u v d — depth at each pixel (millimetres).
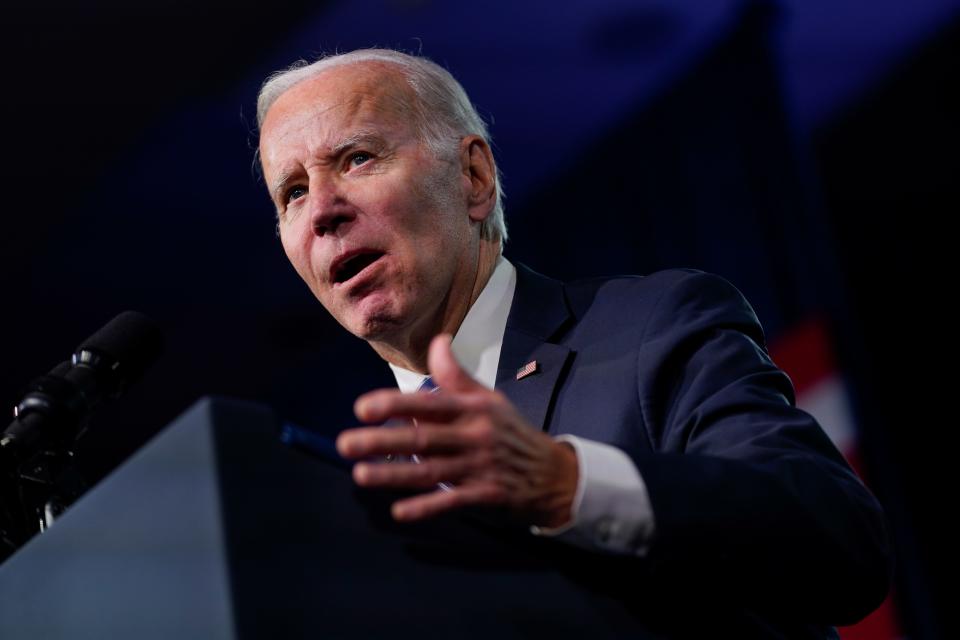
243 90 11359
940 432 13250
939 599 12820
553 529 1959
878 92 13641
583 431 2992
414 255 3516
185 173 12602
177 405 16438
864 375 10656
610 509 1972
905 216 13703
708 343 2947
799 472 2297
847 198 14078
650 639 1938
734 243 11828
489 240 3799
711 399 2723
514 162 14227
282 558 1572
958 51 12805
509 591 1788
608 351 3145
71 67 10539
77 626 1661
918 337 13539
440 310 3621
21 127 11180
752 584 2105
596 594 1894
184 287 14805
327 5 10711
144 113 11328
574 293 3494
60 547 1712
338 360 15703
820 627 2590
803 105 13953
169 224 13547
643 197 12953
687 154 12383
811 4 12227
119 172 12297
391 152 3615
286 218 3750
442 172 3682
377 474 1701
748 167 11711
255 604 1518
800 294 11094
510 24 11742
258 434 1610
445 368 1873
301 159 3635
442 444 1781
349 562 1642
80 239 13344
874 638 10320
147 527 1602
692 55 12547
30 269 13609
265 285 15117
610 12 11758
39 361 15008
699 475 2086
